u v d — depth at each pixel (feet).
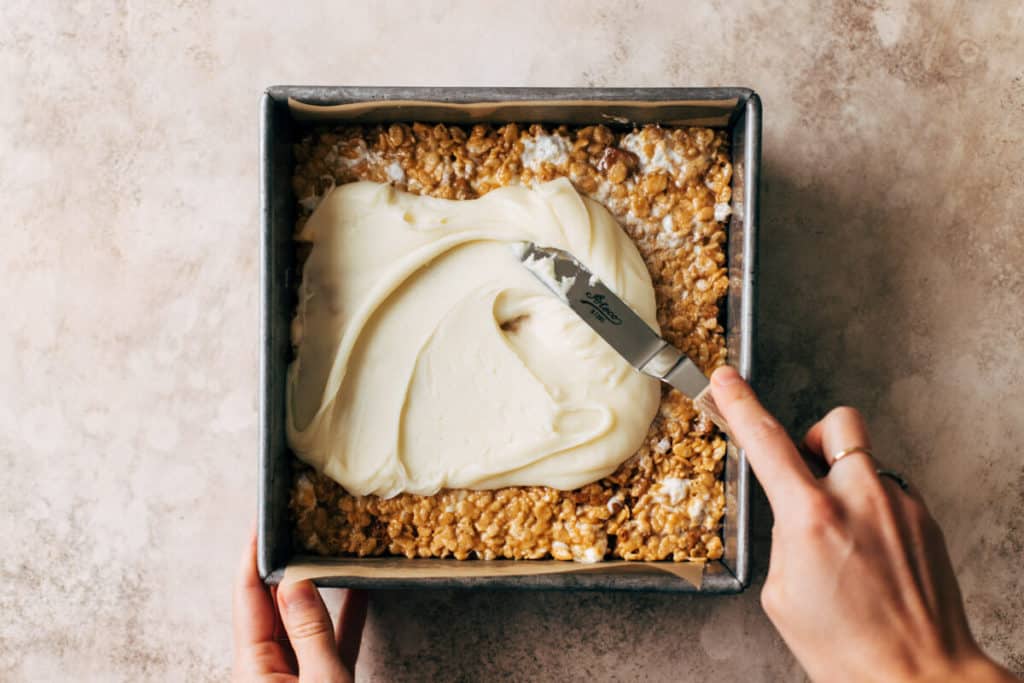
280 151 1.96
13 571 2.26
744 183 1.94
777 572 1.70
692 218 2.03
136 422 2.26
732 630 2.22
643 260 2.04
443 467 2.01
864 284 2.23
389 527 2.03
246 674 2.05
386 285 2.00
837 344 2.23
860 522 1.67
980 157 2.24
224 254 2.26
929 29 2.24
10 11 2.27
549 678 2.23
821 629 1.66
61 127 2.27
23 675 2.26
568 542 2.02
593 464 2.00
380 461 2.00
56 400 2.27
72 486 2.27
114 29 2.27
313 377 2.01
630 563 1.98
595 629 2.23
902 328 2.23
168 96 2.26
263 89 2.26
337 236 2.02
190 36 2.27
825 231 2.23
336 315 2.01
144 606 2.26
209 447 2.26
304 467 2.03
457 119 2.03
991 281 2.24
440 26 2.25
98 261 2.27
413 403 2.02
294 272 2.03
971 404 2.23
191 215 2.26
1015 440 2.23
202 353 2.26
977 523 2.22
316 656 1.92
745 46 2.24
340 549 2.03
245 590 2.09
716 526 2.01
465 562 2.00
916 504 1.70
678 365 1.94
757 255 1.92
